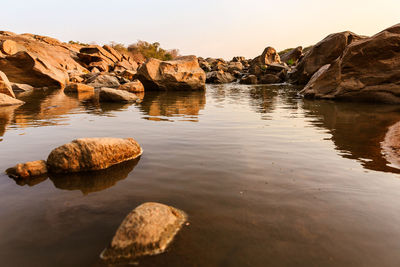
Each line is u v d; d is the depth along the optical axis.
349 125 6.82
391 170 3.64
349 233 2.19
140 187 3.14
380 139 5.34
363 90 11.66
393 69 10.90
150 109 10.45
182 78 20.62
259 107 10.75
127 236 2.05
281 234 2.17
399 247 2.02
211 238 2.12
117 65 44.34
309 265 1.82
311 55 23.41
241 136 5.69
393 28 10.95
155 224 2.17
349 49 11.94
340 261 1.86
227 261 1.86
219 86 26.33
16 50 26.06
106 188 3.14
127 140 4.37
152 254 1.94
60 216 2.52
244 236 2.14
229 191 2.99
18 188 3.17
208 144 5.04
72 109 10.52
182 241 2.08
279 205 2.65
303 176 3.42
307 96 14.36
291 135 5.77
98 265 1.85
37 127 6.82
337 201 2.74
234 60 57.12
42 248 2.04
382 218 2.42
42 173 3.62
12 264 1.87
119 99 13.33
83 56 42.38
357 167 3.76
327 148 4.73
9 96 12.46
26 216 2.52
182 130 6.34
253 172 3.56
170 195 2.91
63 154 3.71
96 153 3.79
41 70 23.33
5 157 4.31
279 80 29.27
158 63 20.59
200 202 2.74
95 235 2.20
